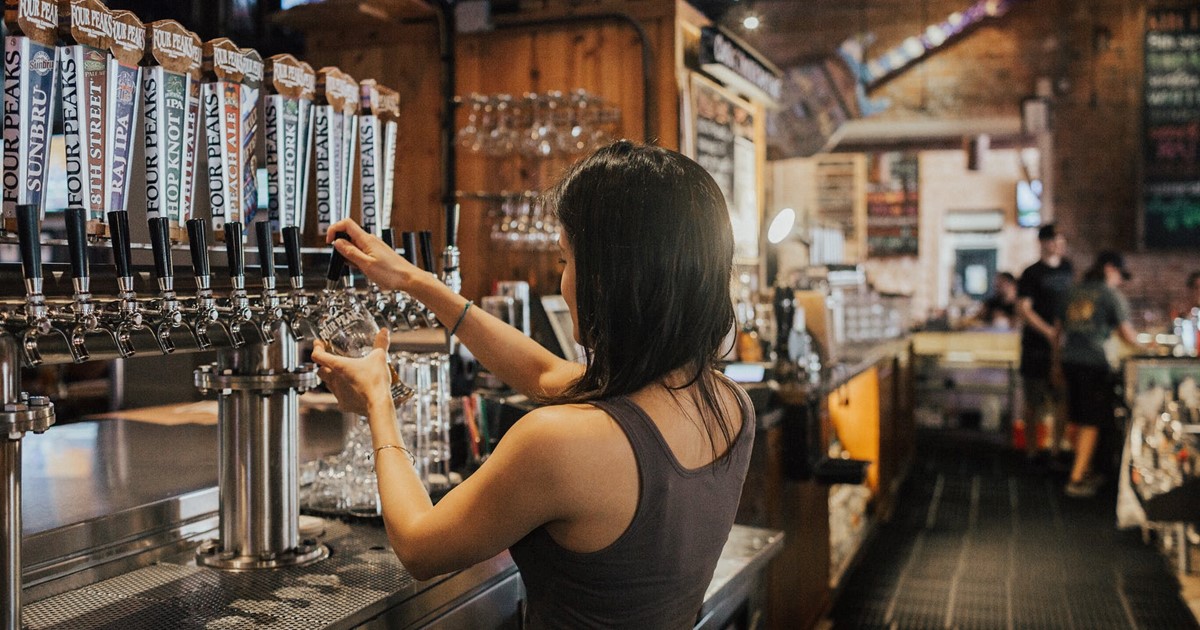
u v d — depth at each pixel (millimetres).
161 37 1527
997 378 8570
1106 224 8898
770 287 5535
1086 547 5590
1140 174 8703
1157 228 8703
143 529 1862
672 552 1306
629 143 1353
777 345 4184
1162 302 8750
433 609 1779
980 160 9336
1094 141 8898
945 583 4992
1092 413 6770
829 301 5195
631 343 1302
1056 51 8953
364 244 1833
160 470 2234
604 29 4055
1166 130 8656
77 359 1380
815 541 4254
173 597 1657
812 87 8094
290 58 1783
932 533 5941
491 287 4219
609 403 1295
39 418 1356
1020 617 4484
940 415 8836
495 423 2604
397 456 1491
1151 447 5164
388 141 2080
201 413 3057
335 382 1615
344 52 4344
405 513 1383
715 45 4160
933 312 9875
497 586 1971
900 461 7023
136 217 1707
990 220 10320
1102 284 6766
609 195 1299
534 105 3941
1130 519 5359
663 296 1291
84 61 1402
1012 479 7379
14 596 1354
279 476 1845
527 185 4133
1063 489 7031
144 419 2953
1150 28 8680
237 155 1695
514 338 1846
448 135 4160
